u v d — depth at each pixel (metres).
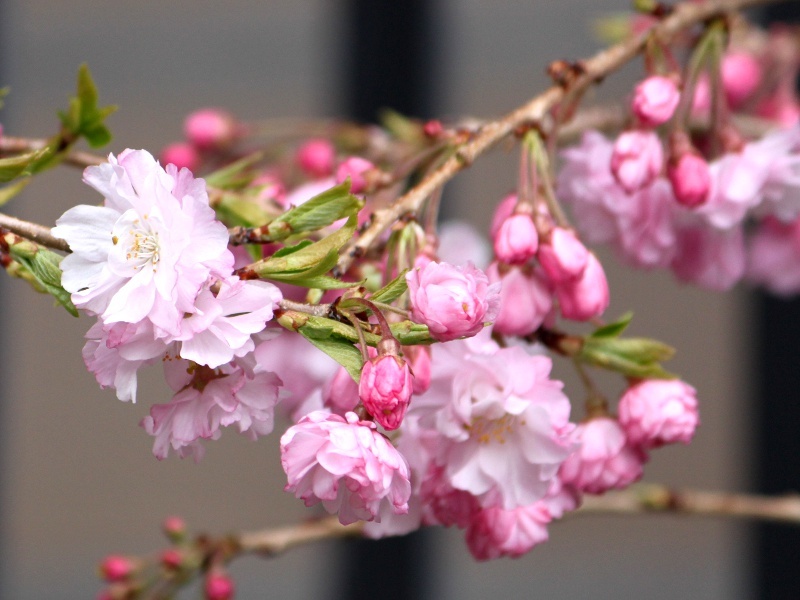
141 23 2.58
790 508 1.32
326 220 1.09
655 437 1.14
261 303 1.07
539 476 1.12
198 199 1.08
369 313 1.08
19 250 1.09
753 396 1.79
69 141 1.15
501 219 1.14
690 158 1.17
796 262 1.49
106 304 1.08
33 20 2.54
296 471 1.08
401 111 1.67
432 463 1.12
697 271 1.21
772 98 1.63
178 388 1.09
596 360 1.14
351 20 1.68
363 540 1.71
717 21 1.18
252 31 2.59
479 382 1.12
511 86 2.61
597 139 1.19
